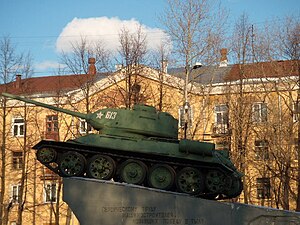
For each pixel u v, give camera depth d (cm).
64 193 1673
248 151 3659
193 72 4119
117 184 1655
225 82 4041
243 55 3728
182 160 1745
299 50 3566
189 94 3888
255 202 3828
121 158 1808
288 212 1591
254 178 3847
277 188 3753
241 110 3531
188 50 3538
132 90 3666
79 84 4444
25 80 4553
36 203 4156
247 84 3809
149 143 1791
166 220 1616
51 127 4353
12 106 4141
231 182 1745
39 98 4325
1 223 3828
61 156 1839
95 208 1652
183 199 1622
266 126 3534
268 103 3841
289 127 3431
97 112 1906
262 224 1595
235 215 1600
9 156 4394
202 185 1731
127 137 1825
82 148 1814
